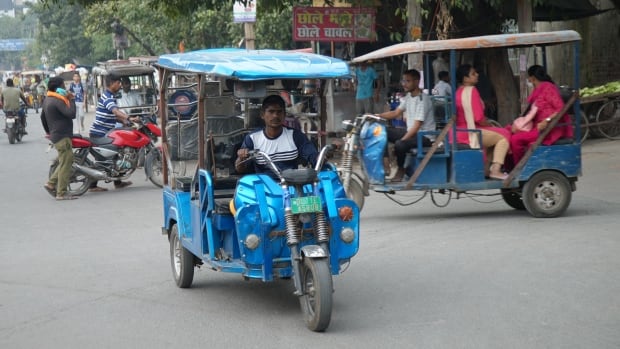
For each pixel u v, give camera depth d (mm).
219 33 30297
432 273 7395
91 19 35188
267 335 5824
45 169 17797
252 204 5883
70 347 5734
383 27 18469
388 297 6699
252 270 6027
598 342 5320
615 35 20969
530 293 6555
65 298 7164
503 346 5332
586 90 17391
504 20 18172
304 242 6020
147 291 7309
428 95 10258
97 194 13906
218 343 5684
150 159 14250
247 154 6430
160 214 11594
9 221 11406
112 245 9500
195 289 7352
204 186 6551
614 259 7496
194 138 7805
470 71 10148
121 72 20375
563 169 9805
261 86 6188
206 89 7242
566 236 8594
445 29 15094
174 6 15344
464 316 6047
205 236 6602
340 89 19531
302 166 6812
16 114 24906
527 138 9875
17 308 6883
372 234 9305
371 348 5426
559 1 17547
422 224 9758
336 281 7305
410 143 10133
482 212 10492
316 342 5602
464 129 9945
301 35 16469
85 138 13828
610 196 10961
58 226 10914
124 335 5969
